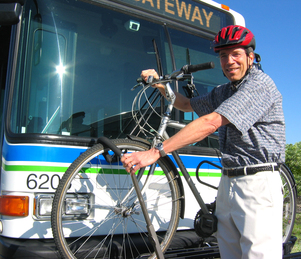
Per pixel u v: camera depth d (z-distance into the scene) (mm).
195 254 2588
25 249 2256
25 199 2367
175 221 2529
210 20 3789
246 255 1839
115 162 2686
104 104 2965
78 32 2971
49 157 2463
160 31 3406
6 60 3725
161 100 3191
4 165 2482
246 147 1923
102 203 2604
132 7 3256
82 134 2803
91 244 2426
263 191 1843
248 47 1979
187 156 3115
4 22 2047
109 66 3070
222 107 1843
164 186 2900
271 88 1924
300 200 7840
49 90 2727
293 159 7215
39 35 2775
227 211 2008
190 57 3559
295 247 4664
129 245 2555
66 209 2439
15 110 2596
